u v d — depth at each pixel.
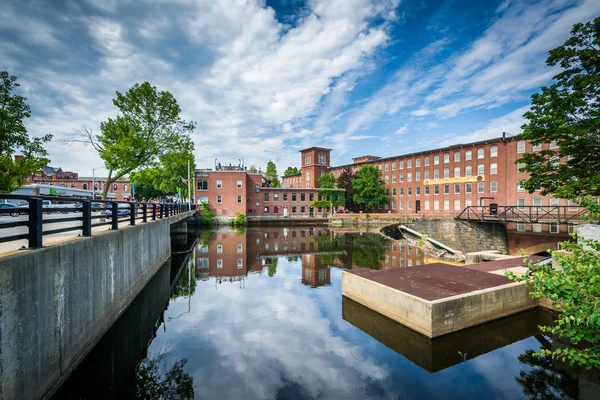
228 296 13.34
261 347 8.52
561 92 12.12
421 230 38.53
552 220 29.22
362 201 62.72
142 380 6.89
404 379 6.92
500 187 45.19
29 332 5.29
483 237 35.09
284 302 12.44
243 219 52.53
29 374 5.28
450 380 6.86
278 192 60.59
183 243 31.06
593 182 10.91
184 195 66.12
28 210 5.73
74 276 7.05
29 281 5.30
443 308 8.46
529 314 10.16
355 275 11.78
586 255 4.43
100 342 8.59
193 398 6.23
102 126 23.98
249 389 6.56
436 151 54.66
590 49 11.35
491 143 46.38
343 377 7.01
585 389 6.49
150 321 10.41
